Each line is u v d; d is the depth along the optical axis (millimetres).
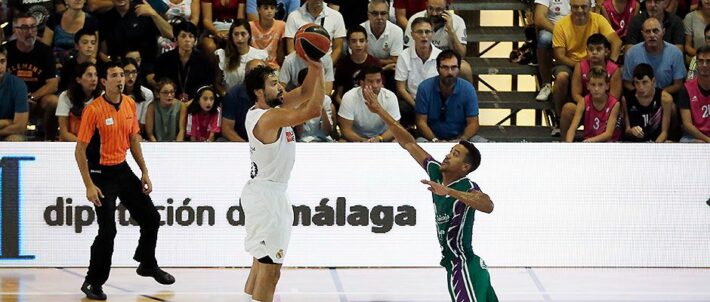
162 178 9641
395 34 11938
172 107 10617
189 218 9695
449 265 7340
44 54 11156
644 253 9914
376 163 9750
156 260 9344
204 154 9672
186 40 11117
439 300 8672
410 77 11477
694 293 8969
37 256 9672
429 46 11406
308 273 9594
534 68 12734
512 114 12508
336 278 9414
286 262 9773
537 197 9828
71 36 11758
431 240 9812
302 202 9734
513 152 9797
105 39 11875
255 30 11805
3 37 12203
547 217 9836
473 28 13312
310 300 8633
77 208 9641
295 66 11305
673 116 10977
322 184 9734
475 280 7250
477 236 9820
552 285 9211
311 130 10758
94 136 8555
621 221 9883
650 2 11836
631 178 9852
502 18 13711
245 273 9586
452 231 7293
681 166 9852
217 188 9695
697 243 9922
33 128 11602
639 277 9547
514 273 9641
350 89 11367
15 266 9664
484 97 12453
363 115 10789
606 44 11391
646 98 10820
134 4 12195
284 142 7664
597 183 9836
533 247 9852
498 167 9797
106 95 8594
